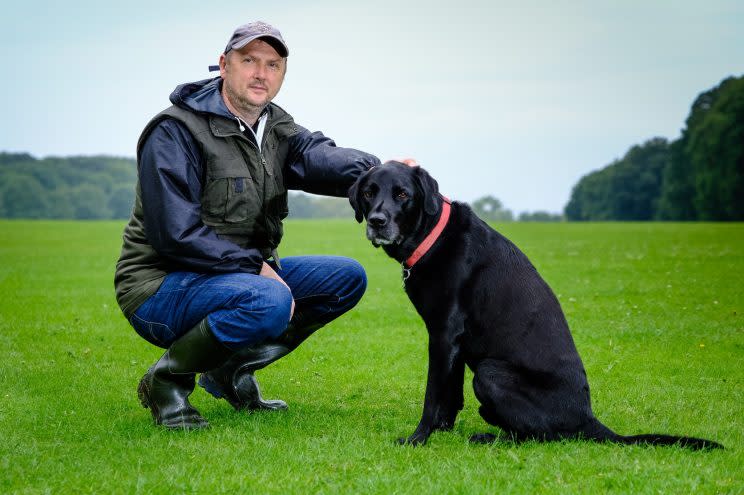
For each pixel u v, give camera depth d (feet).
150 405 15.96
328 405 18.19
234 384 16.89
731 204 210.38
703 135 220.43
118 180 329.93
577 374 14.28
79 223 153.07
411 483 12.01
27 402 18.06
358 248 75.87
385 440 14.75
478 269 14.78
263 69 14.94
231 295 14.78
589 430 14.06
